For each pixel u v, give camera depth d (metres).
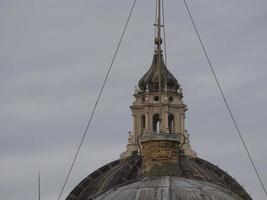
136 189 100.56
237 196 103.19
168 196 98.62
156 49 128.25
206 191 100.31
